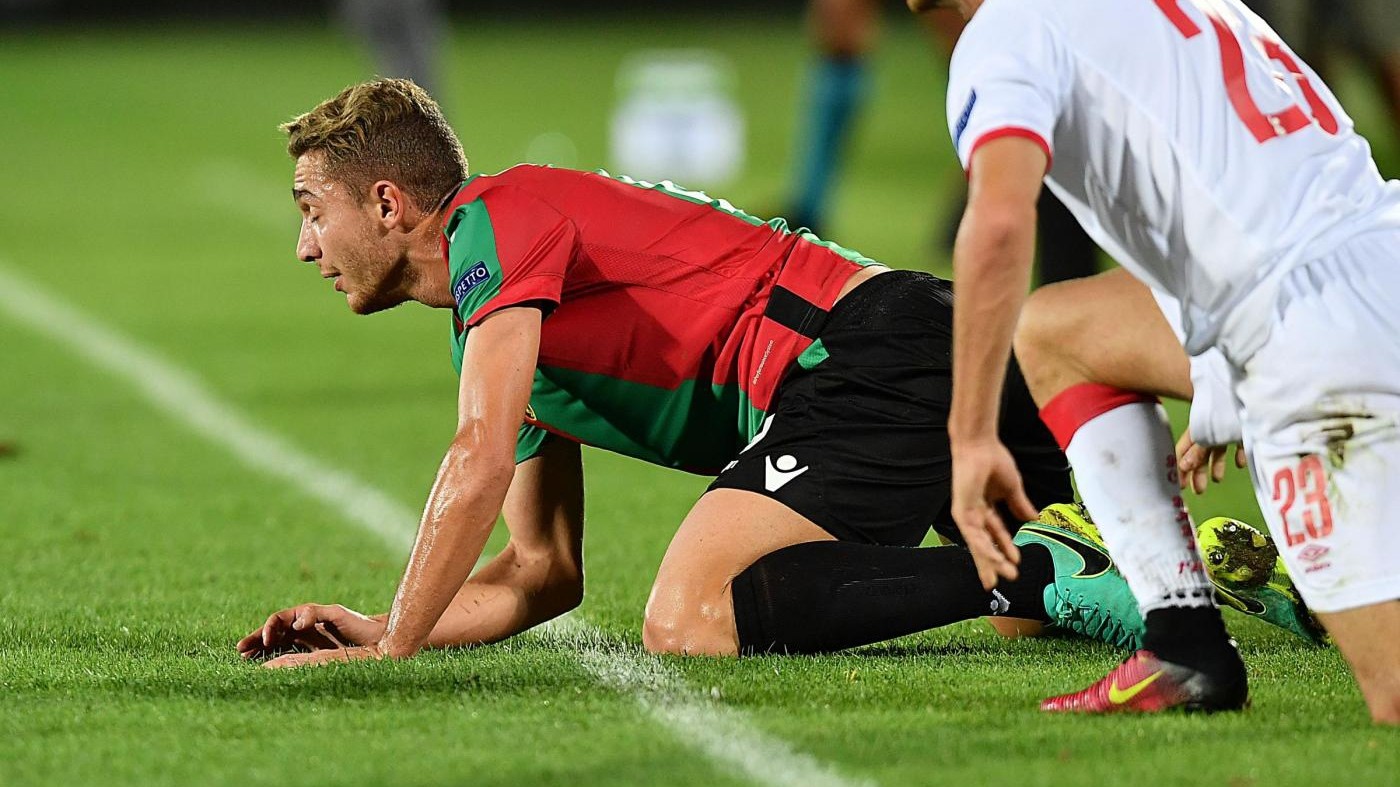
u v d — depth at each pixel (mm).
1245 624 12992
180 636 12492
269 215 46656
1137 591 9750
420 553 10961
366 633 11414
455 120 60938
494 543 16844
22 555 15781
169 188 51188
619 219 12211
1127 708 9672
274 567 15422
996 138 8672
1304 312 8961
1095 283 9875
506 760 8820
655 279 12195
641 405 12414
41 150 58344
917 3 9781
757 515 11789
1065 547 11453
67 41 91062
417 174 11703
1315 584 9141
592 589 14555
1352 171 9320
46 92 72062
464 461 10906
